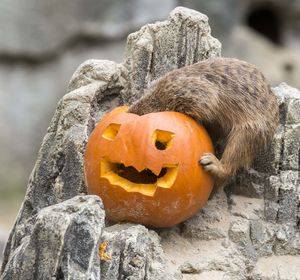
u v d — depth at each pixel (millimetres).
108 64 9688
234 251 9016
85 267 7230
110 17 22188
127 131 8375
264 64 25859
